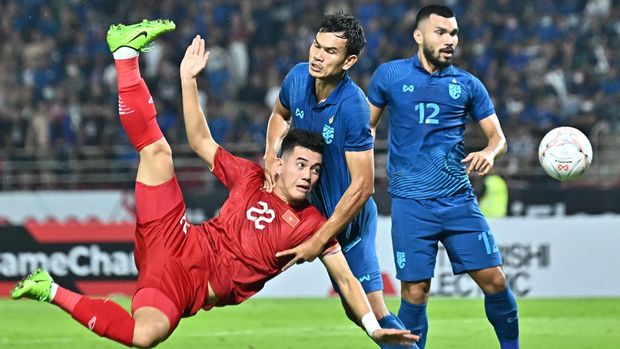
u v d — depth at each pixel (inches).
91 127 1675.7
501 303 692.1
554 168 697.0
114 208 1380.4
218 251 570.9
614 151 1604.3
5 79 1782.7
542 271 1217.4
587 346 826.2
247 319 1000.9
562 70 1795.0
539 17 1883.6
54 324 958.4
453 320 980.6
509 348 703.1
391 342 542.9
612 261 1215.6
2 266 1232.2
